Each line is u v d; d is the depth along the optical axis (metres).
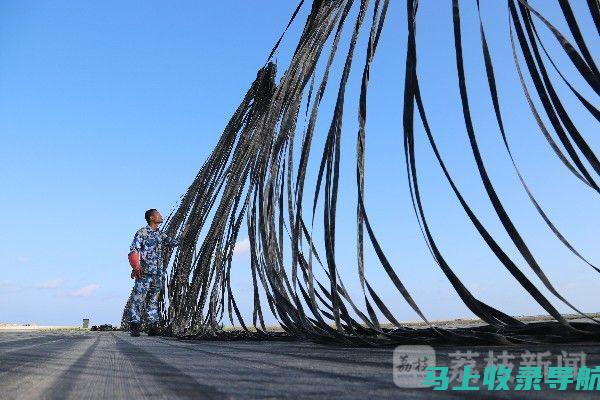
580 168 1.74
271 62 5.12
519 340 1.91
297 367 1.64
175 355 2.47
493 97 1.88
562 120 1.80
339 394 1.08
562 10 1.74
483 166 1.83
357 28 2.69
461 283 2.00
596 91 1.66
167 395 1.17
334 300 2.67
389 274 2.16
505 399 0.96
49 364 2.06
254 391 1.17
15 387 1.41
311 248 2.92
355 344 2.63
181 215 7.23
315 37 3.56
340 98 2.67
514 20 1.98
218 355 2.38
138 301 7.48
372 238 2.23
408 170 2.08
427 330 2.34
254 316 4.09
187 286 6.06
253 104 5.33
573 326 1.87
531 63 1.91
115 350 3.04
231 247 4.77
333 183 2.62
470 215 1.88
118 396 1.20
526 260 1.75
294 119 3.45
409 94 2.09
